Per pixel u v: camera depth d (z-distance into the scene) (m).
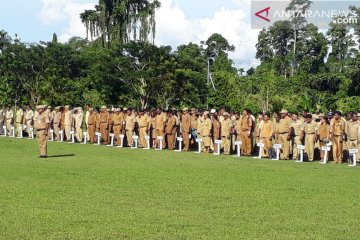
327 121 27.16
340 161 25.88
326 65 78.75
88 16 72.12
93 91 60.38
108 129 35.28
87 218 11.97
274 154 27.83
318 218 12.31
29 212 12.52
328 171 21.33
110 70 58.72
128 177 18.48
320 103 60.03
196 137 31.41
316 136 27.08
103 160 24.22
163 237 10.45
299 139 27.39
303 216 12.52
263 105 60.56
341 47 81.56
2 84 61.28
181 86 58.16
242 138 29.02
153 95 59.44
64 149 30.34
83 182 17.14
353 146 26.44
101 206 13.32
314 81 68.88
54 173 19.22
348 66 69.50
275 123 27.72
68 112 37.78
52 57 63.59
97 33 71.94
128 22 71.56
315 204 13.99
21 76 61.75
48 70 61.34
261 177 19.05
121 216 12.21
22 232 10.71
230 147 29.86
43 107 25.34
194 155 27.95
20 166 21.17
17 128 41.22
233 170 21.05
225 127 29.61
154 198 14.52
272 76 66.69
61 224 11.40
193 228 11.19
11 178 17.77
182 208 13.23
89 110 36.69
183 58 60.94
